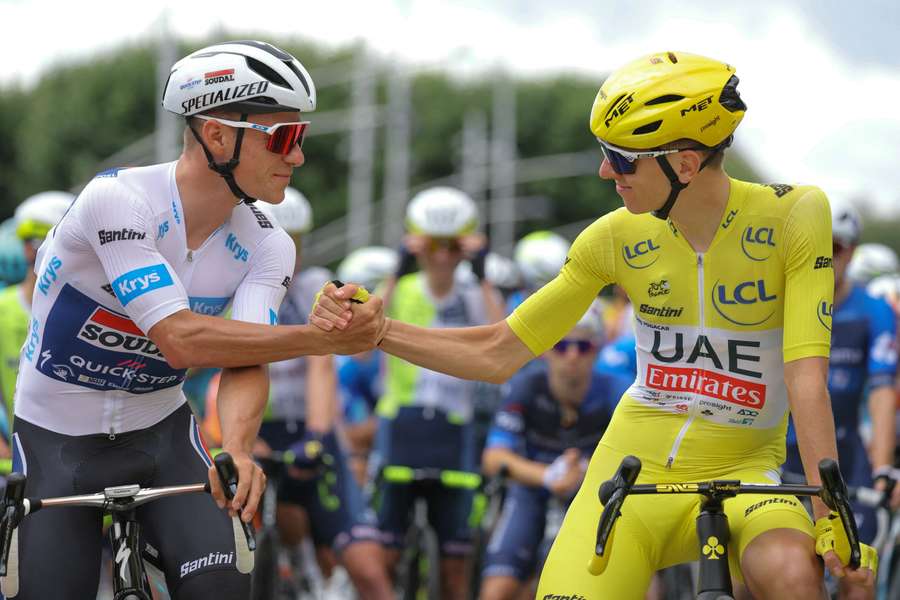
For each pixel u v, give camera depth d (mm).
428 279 23766
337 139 130125
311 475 19828
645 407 11414
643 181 10523
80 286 11172
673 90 10328
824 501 9719
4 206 126188
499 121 133750
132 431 11734
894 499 16688
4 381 18859
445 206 23344
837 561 9828
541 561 19703
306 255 123000
